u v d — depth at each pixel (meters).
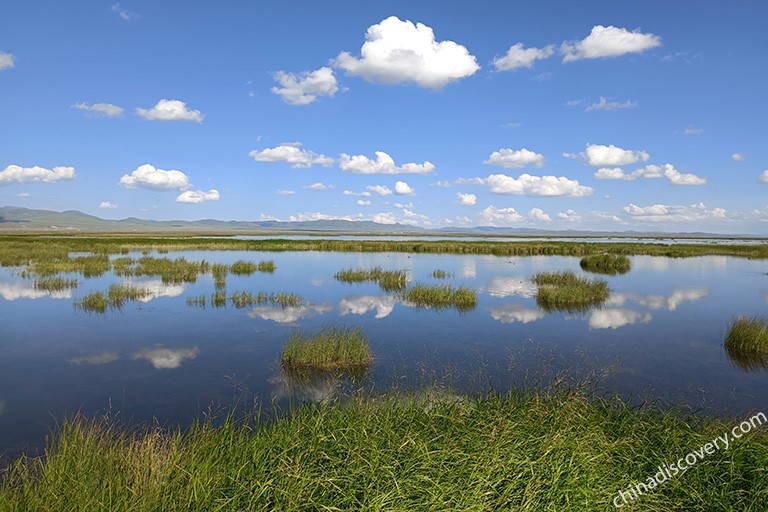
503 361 12.34
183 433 7.85
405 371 11.45
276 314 18.81
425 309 20.08
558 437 5.35
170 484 4.72
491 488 4.66
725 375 11.41
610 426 6.33
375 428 5.99
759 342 13.46
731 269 38.59
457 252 59.94
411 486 4.64
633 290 26.23
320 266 39.44
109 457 5.46
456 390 9.68
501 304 21.44
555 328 16.52
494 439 5.50
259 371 11.57
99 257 40.62
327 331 14.07
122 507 4.36
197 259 45.16
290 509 4.35
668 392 10.14
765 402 9.61
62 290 24.47
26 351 13.35
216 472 4.94
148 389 10.30
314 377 11.08
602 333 15.77
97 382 10.77
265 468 5.05
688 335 15.58
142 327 16.44
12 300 21.52
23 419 8.65
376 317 18.39
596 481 4.90
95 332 15.69
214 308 20.00
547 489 4.64
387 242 75.00
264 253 55.72
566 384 9.63
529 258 50.03
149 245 62.88
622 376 11.27
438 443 5.55
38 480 5.30
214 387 10.41
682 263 44.62
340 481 4.75
